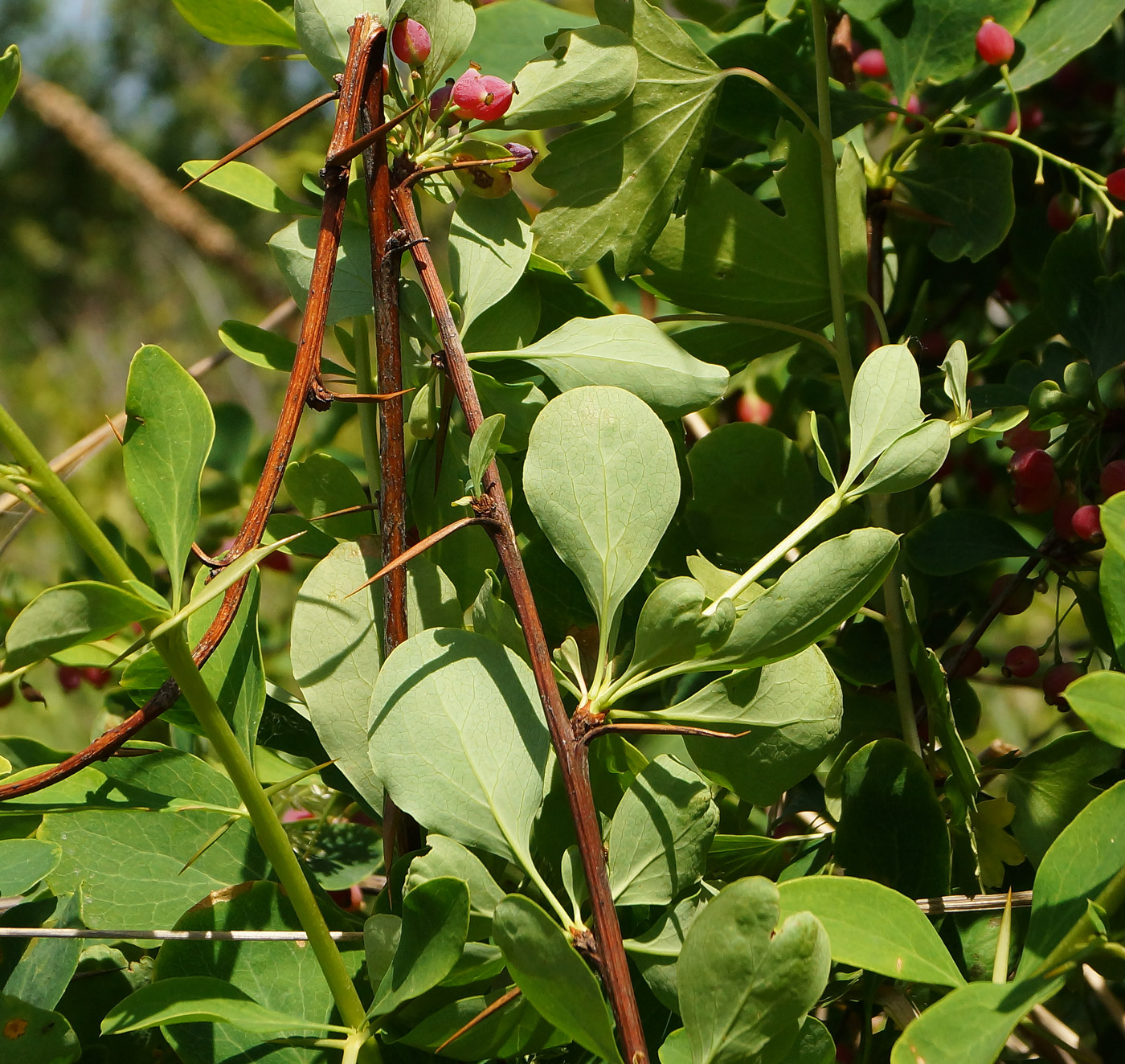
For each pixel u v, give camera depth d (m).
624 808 0.40
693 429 0.55
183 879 0.43
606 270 0.56
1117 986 0.48
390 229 0.42
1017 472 0.47
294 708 0.46
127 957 0.45
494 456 0.40
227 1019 0.39
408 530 0.44
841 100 0.49
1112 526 0.39
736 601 0.44
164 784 0.43
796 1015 0.37
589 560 0.40
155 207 2.15
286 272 0.44
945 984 0.39
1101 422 0.46
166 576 0.66
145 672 0.41
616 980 0.38
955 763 0.44
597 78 0.44
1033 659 0.48
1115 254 0.52
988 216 0.48
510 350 0.44
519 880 0.44
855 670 0.47
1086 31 0.49
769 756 0.41
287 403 0.40
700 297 0.47
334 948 0.40
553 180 0.45
